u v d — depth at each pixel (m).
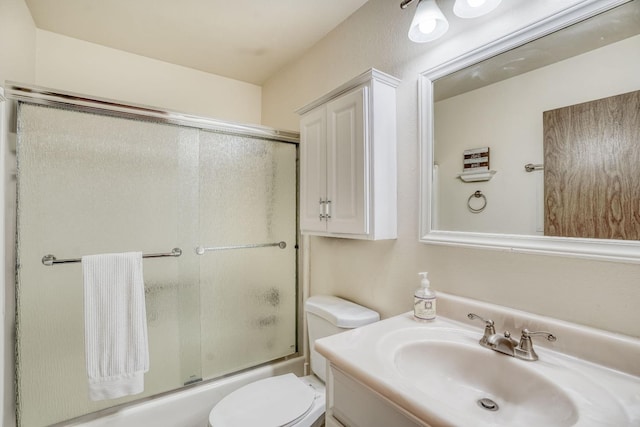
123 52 2.14
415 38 1.19
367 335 1.01
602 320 0.85
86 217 1.44
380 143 1.33
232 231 1.86
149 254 1.59
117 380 1.38
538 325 0.94
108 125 1.50
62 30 1.89
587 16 0.87
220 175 1.82
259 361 1.95
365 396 0.82
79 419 1.41
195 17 1.76
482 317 1.07
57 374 1.37
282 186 2.06
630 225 0.80
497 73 1.08
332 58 1.87
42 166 1.35
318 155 1.59
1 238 1.21
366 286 1.60
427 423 0.62
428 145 1.28
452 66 1.20
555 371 0.80
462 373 0.95
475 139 1.14
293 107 2.26
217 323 1.80
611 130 0.84
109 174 1.50
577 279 0.89
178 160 1.68
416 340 0.99
